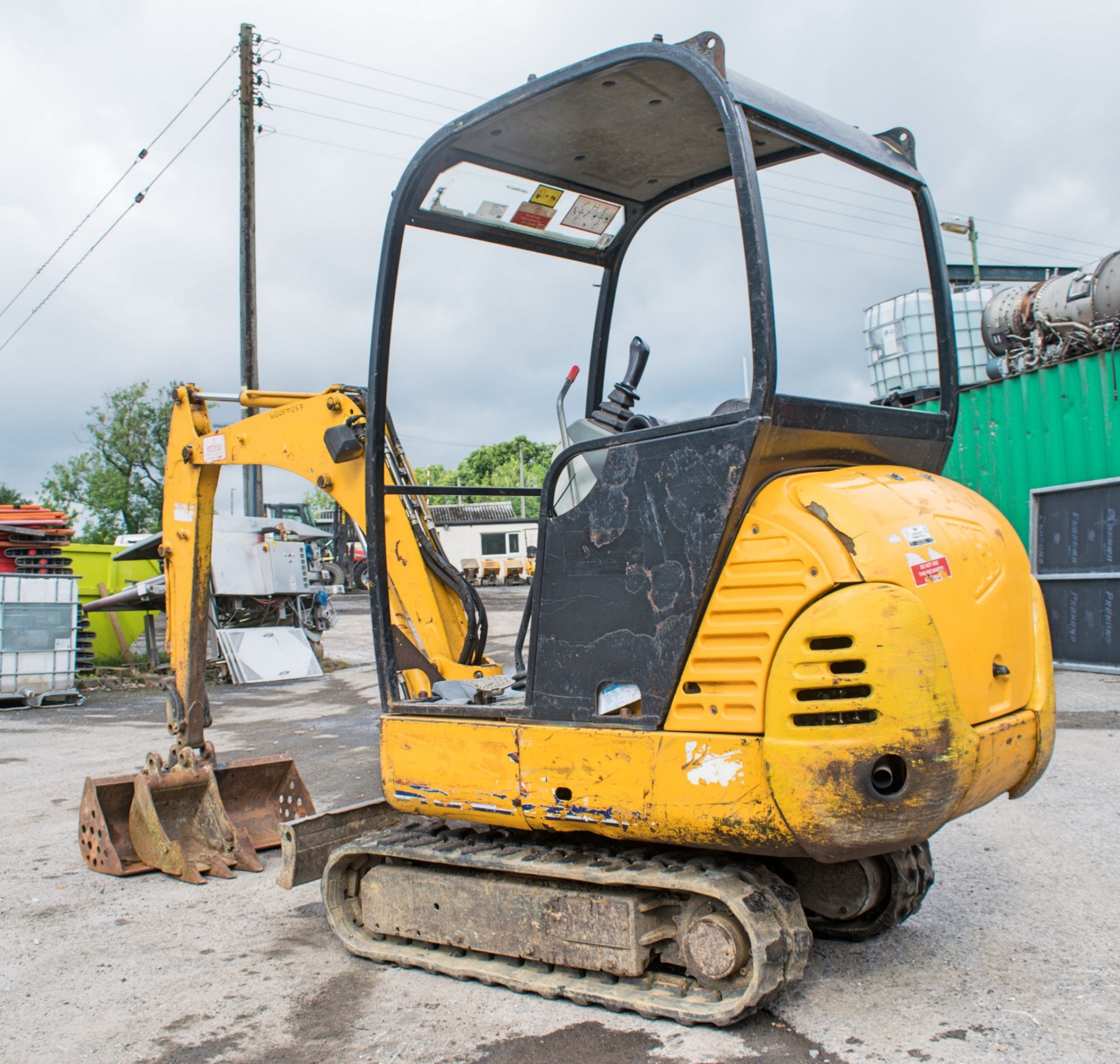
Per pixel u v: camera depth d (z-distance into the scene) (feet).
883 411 10.84
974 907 13.50
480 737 11.11
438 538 14.64
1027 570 11.09
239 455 16.69
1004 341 36.04
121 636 53.47
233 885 16.15
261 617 50.83
